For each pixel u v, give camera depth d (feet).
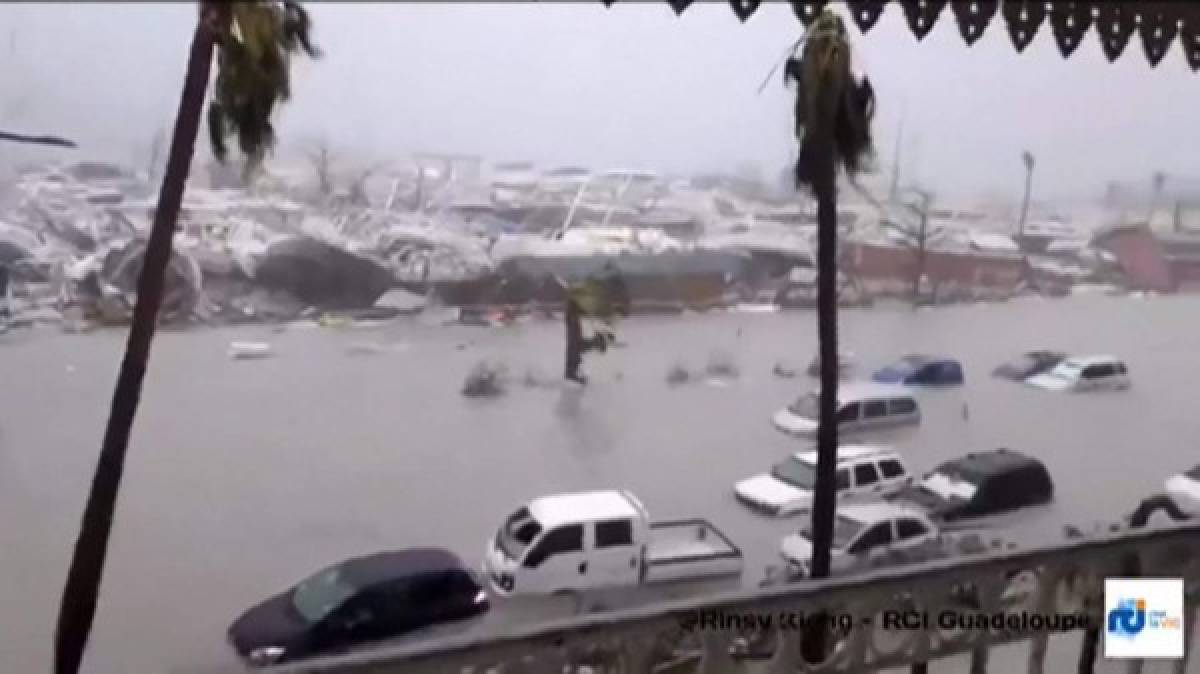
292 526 143.95
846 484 154.30
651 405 156.04
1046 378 163.53
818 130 143.02
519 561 143.95
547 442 152.35
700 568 146.72
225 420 145.38
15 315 143.33
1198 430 161.58
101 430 143.95
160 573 140.05
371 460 147.95
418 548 144.36
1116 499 156.46
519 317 156.04
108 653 136.67
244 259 147.54
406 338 153.07
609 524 145.69
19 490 140.46
